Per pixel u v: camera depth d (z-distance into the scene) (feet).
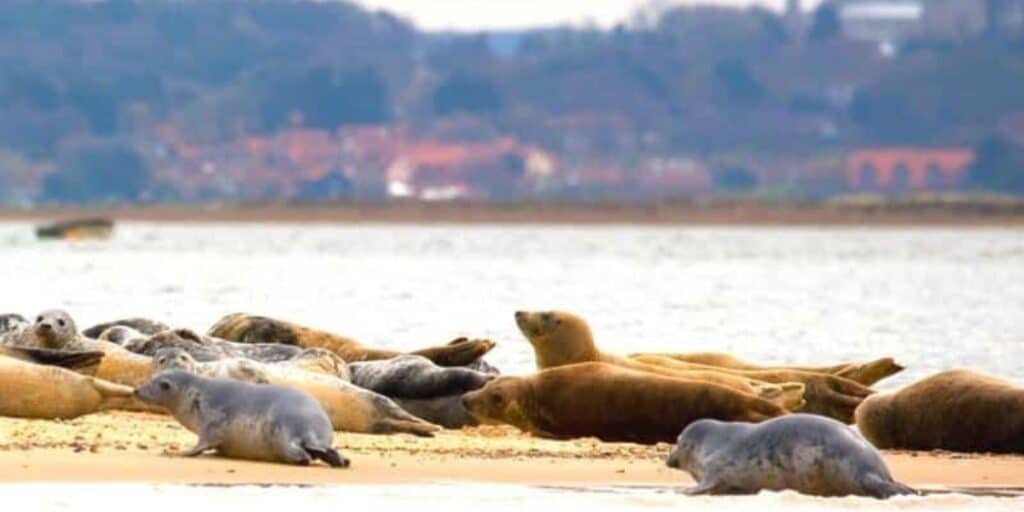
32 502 178.29
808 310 580.30
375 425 243.19
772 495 187.62
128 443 218.38
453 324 464.24
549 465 216.74
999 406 239.30
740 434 194.39
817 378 274.77
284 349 272.72
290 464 206.80
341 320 471.62
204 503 179.73
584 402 248.32
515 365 352.90
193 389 211.41
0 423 230.27
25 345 265.75
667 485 202.49
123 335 286.05
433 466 211.82
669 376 257.34
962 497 188.96
